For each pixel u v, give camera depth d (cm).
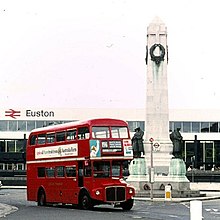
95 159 3856
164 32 6262
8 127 12294
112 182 3897
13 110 12344
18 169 11869
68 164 4094
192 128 12244
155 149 6172
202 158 12125
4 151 12212
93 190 3844
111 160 3903
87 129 3900
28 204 4853
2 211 3791
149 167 5925
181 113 12275
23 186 9875
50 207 4328
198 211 1276
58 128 4241
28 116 12362
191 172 9781
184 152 12150
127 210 3962
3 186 9794
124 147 3956
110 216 3381
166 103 6234
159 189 5981
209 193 6981
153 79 6238
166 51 6272
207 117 12262
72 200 4041
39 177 4466
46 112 12406
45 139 4397
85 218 3216
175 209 4097
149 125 6228
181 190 5891
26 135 12244
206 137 12150
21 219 3148
